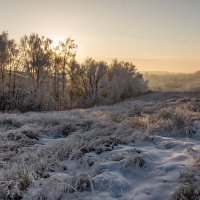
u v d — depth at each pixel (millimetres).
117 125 12008
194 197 5434
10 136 12023
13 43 43312
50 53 45781
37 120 16578
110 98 64125
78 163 7918
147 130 10938
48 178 6758
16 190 6277
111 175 6660
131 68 72438
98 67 60031
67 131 13508
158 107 19172
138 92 73562
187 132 10438
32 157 8523
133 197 5785
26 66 44906
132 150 8266
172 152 8078
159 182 6285
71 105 54281
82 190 6262
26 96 43906
